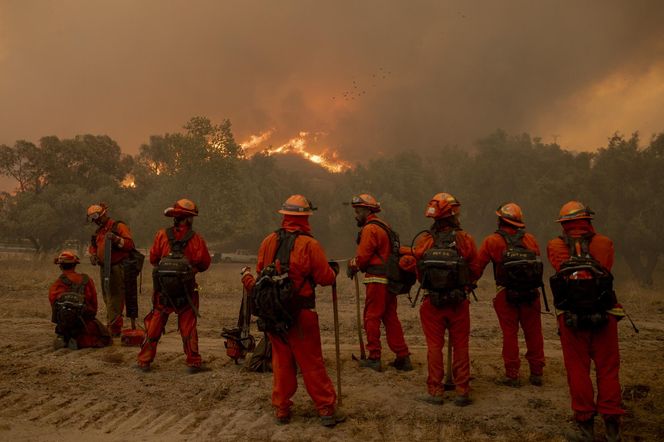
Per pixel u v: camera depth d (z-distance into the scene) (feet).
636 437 15.42
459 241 17.80
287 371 16.42
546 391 18.85
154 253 21.75
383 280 20.99
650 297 44.32
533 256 18.49
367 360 21.68
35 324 30.89
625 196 182.09
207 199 157.58
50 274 58.80
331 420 16.08
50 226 174.09
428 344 17.97
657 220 173.27
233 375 20.65
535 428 15.84
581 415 15.15
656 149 186.39
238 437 15.37
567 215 15.84
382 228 21.11
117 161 216.33
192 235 21.45
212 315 34.96
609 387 14.88
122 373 20.94
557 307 15.46
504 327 19.52
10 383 19.66
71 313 24.06
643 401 18.03
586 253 15.15
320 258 16.21
